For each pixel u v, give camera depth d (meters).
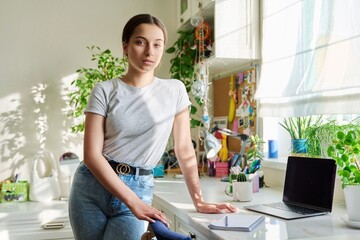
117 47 3.01
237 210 1.52
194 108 2.90
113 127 1.39
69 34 2.92
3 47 2.80
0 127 2.78
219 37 2.28
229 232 1.21
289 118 2.12
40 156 2.78
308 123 2.04
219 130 2.44
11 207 2.47
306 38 1.84
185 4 2.86
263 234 1.18
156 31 1.42
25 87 2.83
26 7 2.85
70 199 1.44
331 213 1.49
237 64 2.56
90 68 2.88
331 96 1.68
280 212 1.47
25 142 2.81
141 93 1.44
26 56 2.84
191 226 1.47
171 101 1.51
